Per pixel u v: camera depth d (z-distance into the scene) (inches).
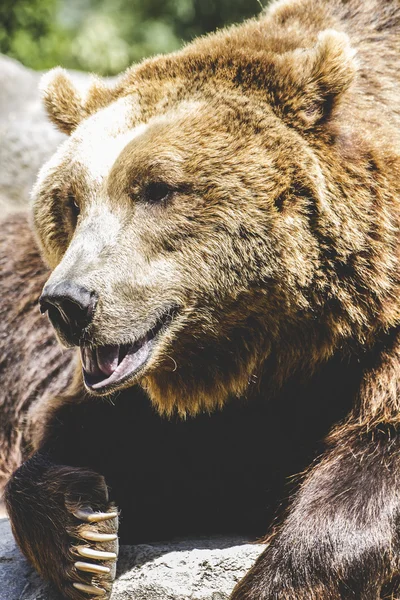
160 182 340.8
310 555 316.5
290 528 324.8
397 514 318.3
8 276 553.0
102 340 330.6
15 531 367.9
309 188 338.3
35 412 468.4
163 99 357.7
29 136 765.9
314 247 339.0
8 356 540.1
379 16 407.2
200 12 1434.5
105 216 343.0
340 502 322.7
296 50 372.5
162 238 341.1
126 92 372.2
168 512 388.5
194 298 344.8
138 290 335.9
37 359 529.7
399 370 339.0
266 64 356.2
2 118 830.5
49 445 386.6
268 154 341.4
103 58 1320.1
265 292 343.0
